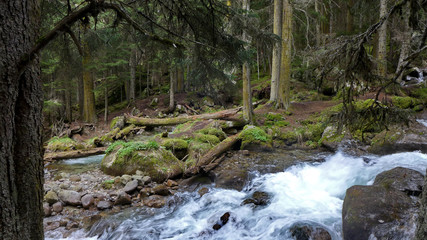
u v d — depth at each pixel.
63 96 16.84
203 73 3.66
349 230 3.46
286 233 4.24
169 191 5.88
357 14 15.94
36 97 1.87
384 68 9.81
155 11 3.35
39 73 1.91
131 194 5.64
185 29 3.38
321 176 6.69
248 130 9.73
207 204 5.46
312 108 13.12
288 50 12.87
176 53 3.58
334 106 11.40
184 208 5.26
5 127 1.62
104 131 14.15
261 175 6.93
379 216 3.43
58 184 5.89
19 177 1.76
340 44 2.51
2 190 1.63
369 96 10.73
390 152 7.78
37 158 1.90
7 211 1.66
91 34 3.50
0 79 1.56
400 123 2.68
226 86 4.21
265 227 4.50
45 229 4.24
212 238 4.29
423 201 1.53
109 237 4.19
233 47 3.35
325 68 2.66
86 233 4.25
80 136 13.17
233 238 4.27
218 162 7.59
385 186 4.20
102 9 2.07
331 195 5.68
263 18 17.05
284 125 11.23
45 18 3.13
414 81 14.24
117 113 17.77
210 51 3.36
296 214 4.84
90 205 5.05
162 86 23.14
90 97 15.18
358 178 6.14
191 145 8.58
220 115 12.60
